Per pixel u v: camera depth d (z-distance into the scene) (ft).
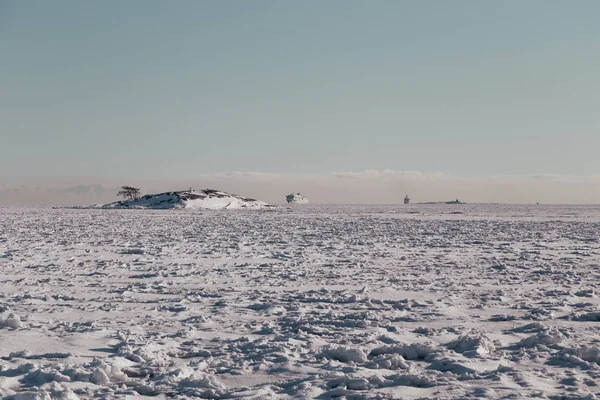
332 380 25.38
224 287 54.29
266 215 271.69
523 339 32.89
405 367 28.04
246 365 27.91
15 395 22.20
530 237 125.90
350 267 70.54
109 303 45.24
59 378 25.17
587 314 39.96
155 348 30.89
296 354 29.99
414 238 120.37
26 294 48.34
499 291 52.21
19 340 32.45
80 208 413.39
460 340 31.63
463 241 112.57
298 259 79.15
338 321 37.99
